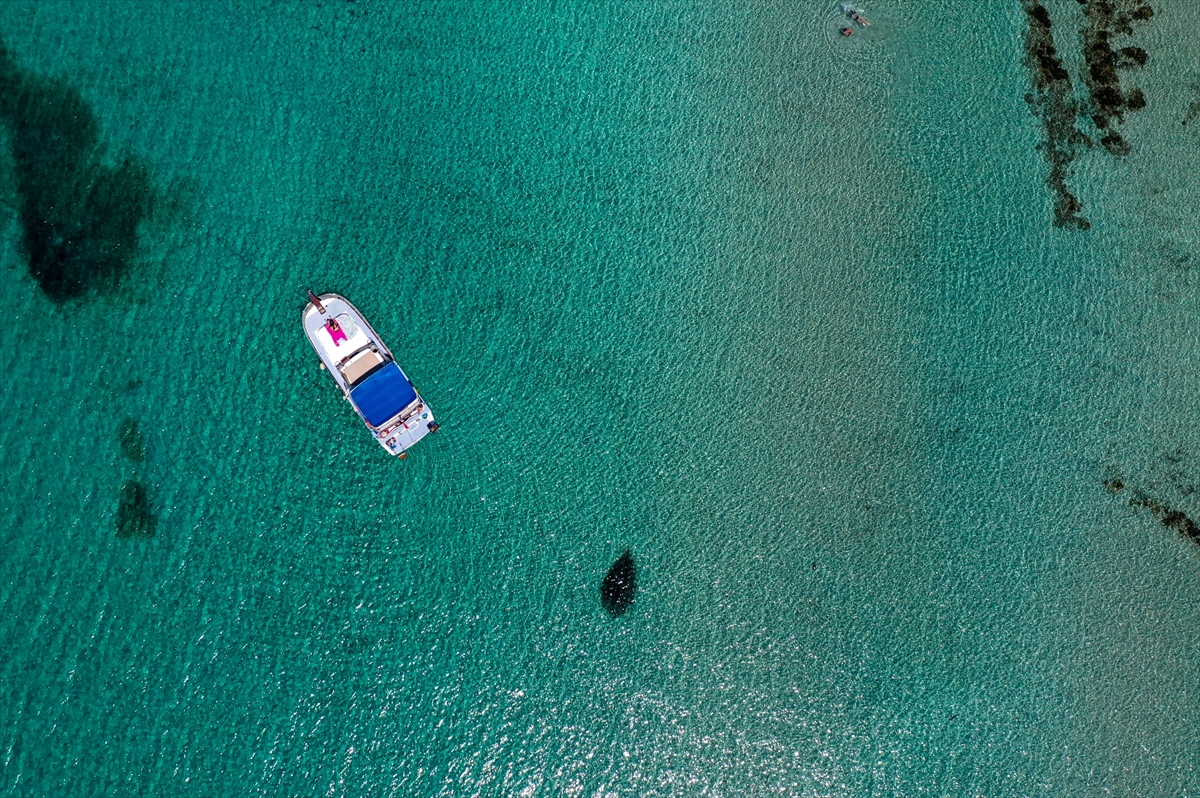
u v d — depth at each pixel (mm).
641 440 19547
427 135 20391
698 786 18484
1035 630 19156
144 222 19359
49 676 17625
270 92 20250
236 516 18609
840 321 20234
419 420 18406
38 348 18750
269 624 18328
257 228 19594
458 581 18875
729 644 18953
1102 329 20375
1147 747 18766
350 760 18031
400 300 19531
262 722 17969
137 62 20078
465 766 18188
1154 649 19156
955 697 18875
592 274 20109
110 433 18625
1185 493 19812
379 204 19938
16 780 17172
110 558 18188
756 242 20484
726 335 20062
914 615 19156
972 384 20062
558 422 19469
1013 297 20453
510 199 20266
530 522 19156
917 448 19766
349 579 18688
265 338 19188
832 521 19438
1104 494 19703
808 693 18844
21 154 19297
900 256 20578
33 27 19906
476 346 19531
